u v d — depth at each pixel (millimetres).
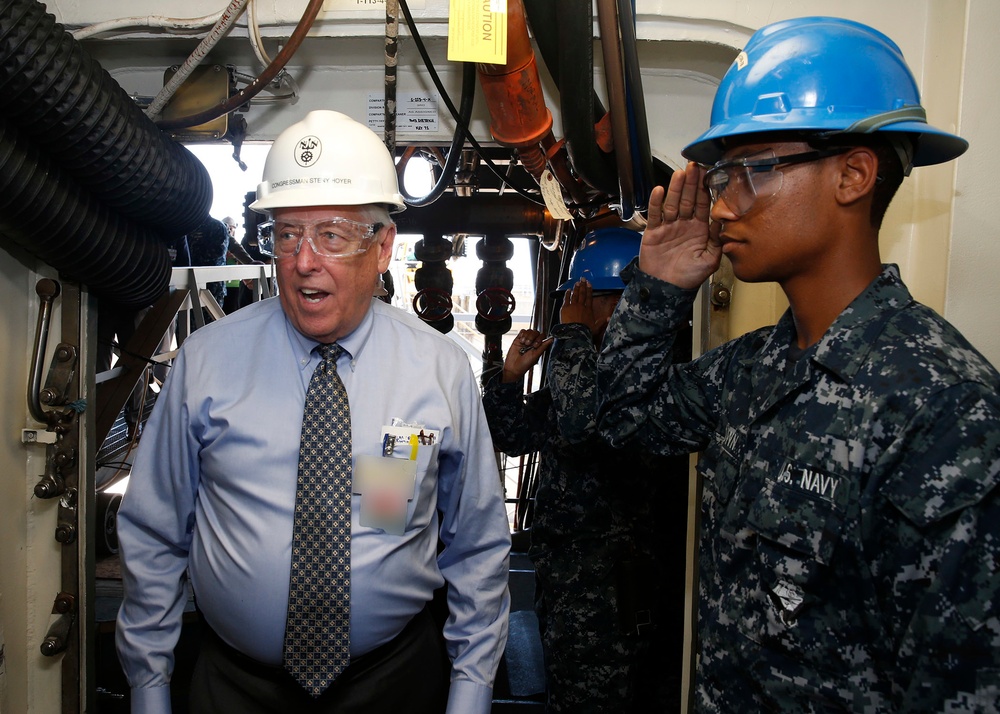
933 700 712
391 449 1234
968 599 701
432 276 2836
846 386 849
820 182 893
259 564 1186
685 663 1679
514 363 2178
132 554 1275
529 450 2145
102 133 1264
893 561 768
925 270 1306
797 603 843
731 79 980
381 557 1206
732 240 961
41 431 1486
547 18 1291
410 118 1639
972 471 719
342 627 1188
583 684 1877
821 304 928
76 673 1556
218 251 3633
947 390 756
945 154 996
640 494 1944
